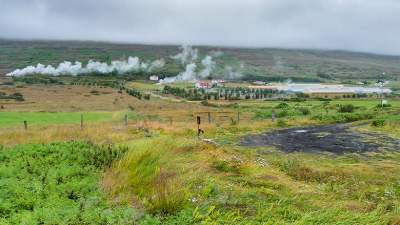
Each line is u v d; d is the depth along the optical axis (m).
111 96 174.38
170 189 11.84
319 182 16.91
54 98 161.00
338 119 48.03
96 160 17.05
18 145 21.41
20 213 10.83
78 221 10.16
